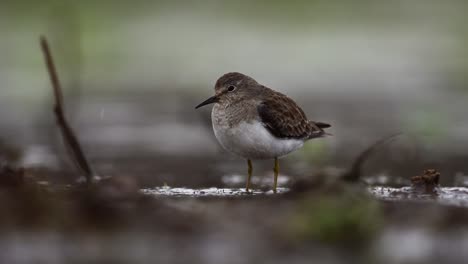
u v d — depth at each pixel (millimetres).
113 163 15281
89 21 30828
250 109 11422
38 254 7574
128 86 26188
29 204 8805
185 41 30594
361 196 9227
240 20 33156
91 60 28188
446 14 35281
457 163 15219
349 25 33688
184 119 21469
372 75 27812
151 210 8867
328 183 9562
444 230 8461
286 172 14398
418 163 15273
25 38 28453
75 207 8820
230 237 8070
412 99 24000
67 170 13859
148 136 18906
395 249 7801
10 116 21203
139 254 7574
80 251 7641
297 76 27312
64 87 20531
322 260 7434
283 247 7766
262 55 29594
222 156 16375
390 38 32406
